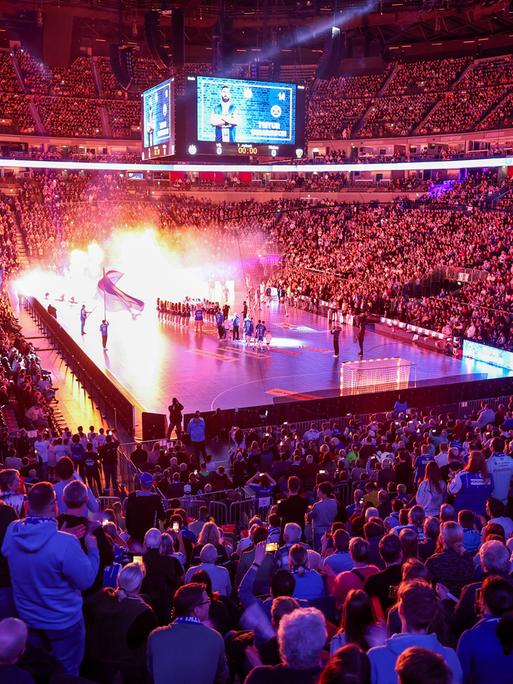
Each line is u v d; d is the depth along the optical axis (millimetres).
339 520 10711
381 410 26688
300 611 4145
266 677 4059
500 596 4938
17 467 14234
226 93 33812
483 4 44906
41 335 41719
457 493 10469
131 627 5492
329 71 36156
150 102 35438
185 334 42938
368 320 46312
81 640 5500
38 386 28219
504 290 40719
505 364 35688
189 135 33312
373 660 4445
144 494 9273
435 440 17078
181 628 4879
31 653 5047
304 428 24203
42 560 5238
